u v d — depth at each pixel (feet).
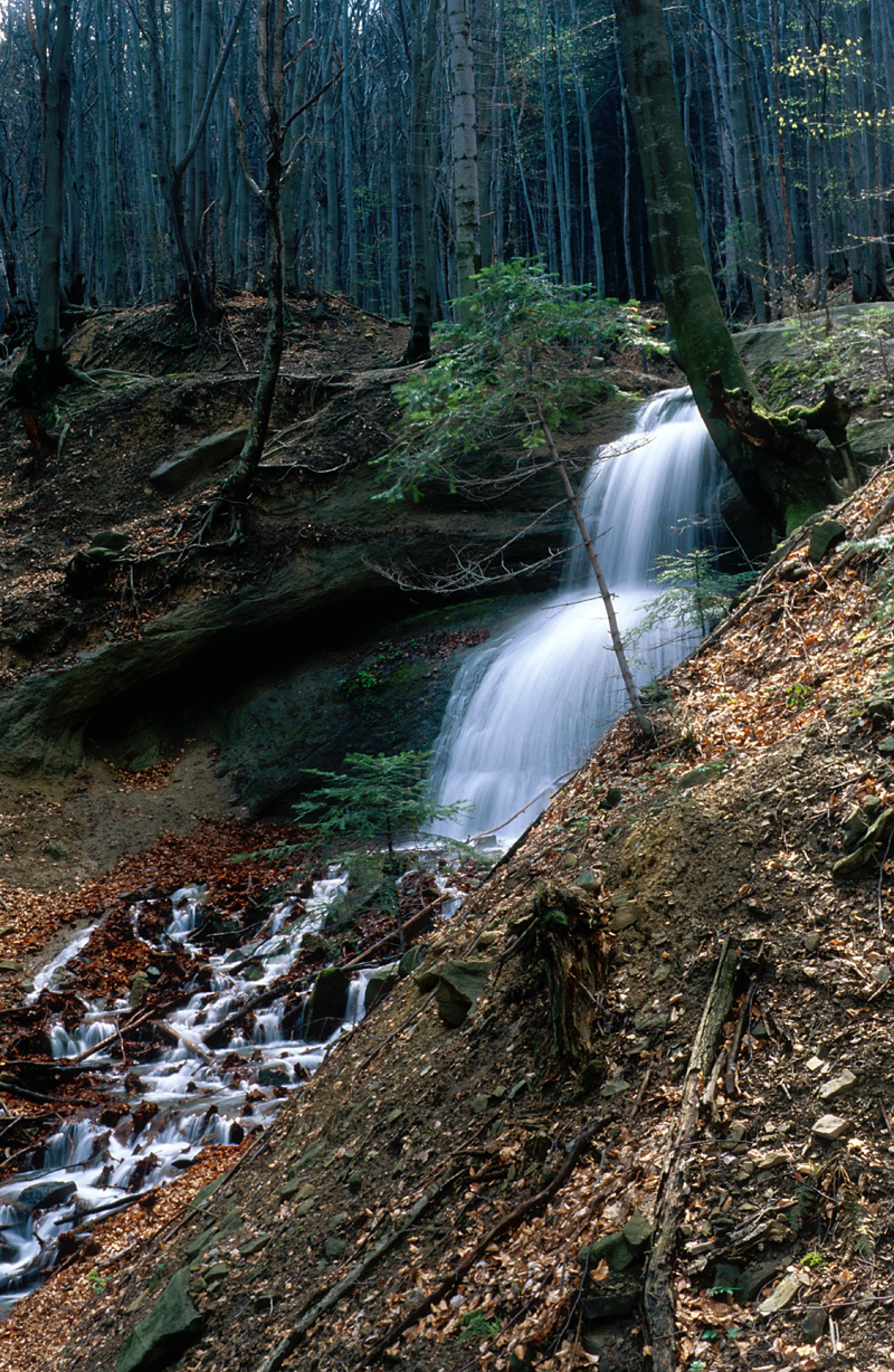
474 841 39.81
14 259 93.86
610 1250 11.48
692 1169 11.98
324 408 65.36
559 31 99.09
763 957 14.11
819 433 41.09
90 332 82.89
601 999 15.16
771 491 37.50
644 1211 11.76
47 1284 22.30
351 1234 15.30
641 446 31.89
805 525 28.12
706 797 18.01
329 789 30.48
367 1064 19.39
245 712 56.34
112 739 55.88
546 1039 15.66
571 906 15.46
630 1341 10.70
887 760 15.90
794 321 50.70
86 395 70.95
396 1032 19.70
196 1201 20.72
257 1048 33.30
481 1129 15.23
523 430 26.05
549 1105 14.64
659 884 16.56
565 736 43.27
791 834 15.92
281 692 56.29
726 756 19.71
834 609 22.79
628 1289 11.06
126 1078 32.14
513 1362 11.17
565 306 22.98
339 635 58.39
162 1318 15.89
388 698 52.42
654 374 82.12
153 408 67.82
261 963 38.24
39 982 38.78
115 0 119.24
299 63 85.15
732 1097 12.59
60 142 68.69
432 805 29.84
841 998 12.97
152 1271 19.01
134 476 64.69
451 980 18.38
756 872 15.64
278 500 60.08
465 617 55.93
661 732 23.03
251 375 68.49
